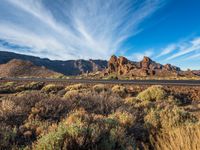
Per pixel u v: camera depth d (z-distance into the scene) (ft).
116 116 24.27
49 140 15.44
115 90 65.51
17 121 22.38
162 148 15.07
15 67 444.96
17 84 121.70
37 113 24.44
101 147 16.12
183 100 52.06
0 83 148.46
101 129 17.99
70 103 29.01
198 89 58.90
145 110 28.78
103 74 339.77
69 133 16.39
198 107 40.06
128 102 38.22
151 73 231.91
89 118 21.61
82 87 76.84
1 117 22.59
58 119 23.89
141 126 22.52
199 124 17.72
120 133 17.75
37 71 428.15
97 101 31.35
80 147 15.85
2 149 16.25
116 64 343.46
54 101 28.45
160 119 22.61
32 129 19.89
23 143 17.38
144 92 54.44
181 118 23.30
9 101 26.07
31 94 30.86
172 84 71.97
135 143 18.04
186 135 14.14
